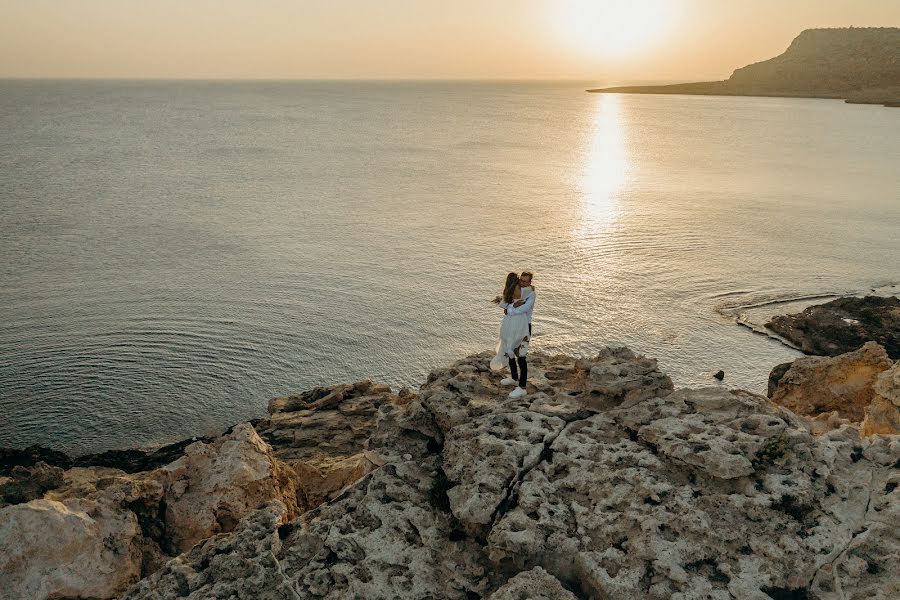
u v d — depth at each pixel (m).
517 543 9.30
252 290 56.31
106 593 11.28
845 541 9.05
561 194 105.94
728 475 10.02
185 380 40.12
